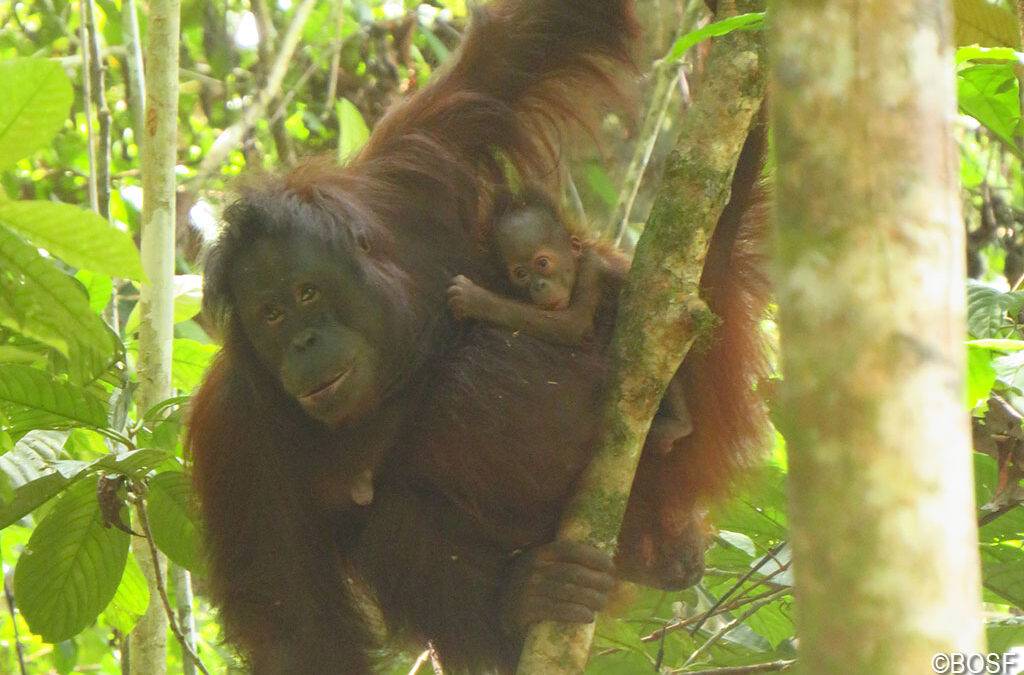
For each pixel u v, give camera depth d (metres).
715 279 6.51
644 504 6.95
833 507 2.50
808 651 2.50
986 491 7.45
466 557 6.78
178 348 9.21
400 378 6.53
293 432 6.64
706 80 5.80
